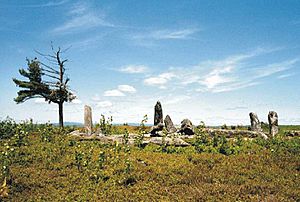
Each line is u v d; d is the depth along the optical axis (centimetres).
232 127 3747
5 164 1595
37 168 1703
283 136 3150
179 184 1505
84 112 2839
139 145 2323
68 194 1368
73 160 1847
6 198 1290
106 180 1562
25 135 2327
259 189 1416
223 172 1678
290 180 1591
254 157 2025
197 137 2411
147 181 1534
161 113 3008
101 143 2347
